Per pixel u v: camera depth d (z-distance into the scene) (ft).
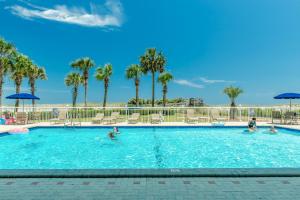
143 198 12.57
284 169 16.56
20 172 16.11
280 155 29.81
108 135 42.63
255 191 13.44
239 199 12.44
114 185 14.37
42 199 12.54
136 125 49.78
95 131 48.24
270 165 25.34
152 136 43.14
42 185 14.43
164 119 59.26
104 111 58.18
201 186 14.15
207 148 33.99
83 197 12.74
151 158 28.58
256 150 32.60
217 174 15.66
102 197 12.72
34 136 43.73
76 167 24.84
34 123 54.65
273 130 45.06
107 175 15.64
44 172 16.10
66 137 42.83
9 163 26.58
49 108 56.70
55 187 14.12
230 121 56.95
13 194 13.19
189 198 12.55
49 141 39.55
